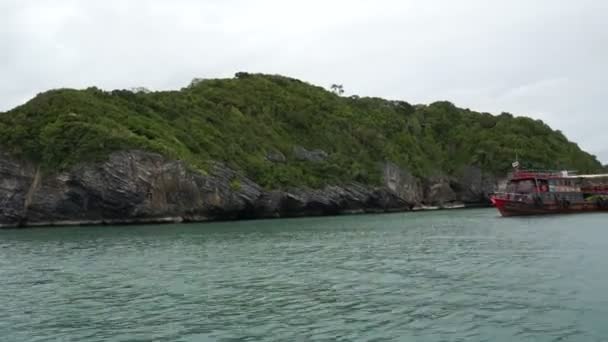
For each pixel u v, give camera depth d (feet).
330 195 381.60
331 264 108.99
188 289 85.25
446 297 72.90
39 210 292.61
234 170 345.10
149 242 173.37
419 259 111.65
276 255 127.95
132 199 289.12
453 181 497.87
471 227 199.41
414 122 555.69
